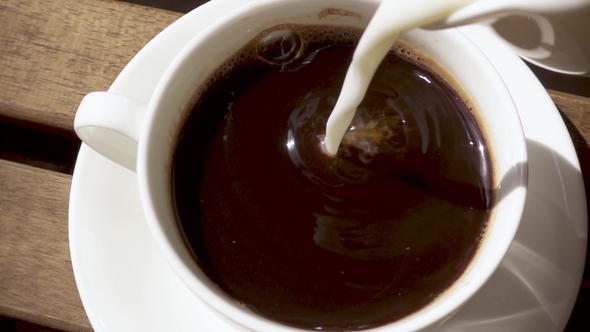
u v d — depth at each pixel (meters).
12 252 0.27
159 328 0.25
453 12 0.22
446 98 0.27
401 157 0.27
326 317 0.24
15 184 0.28
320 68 0.28
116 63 0.30
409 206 0.26
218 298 0.22
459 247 0.25
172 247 0.23
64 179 0.28
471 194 0.26
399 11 0.23
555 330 0.25
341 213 0.26
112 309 0.25
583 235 0.26
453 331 0.25
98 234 0.26
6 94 0.30
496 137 0.25
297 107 0.27
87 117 0.24
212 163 0.26
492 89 0.25
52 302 0.27
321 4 0.26
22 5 0.30
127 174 0.27
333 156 0.27
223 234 0.26
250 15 0.26
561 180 0.26
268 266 0.25
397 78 0.27
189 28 0.28
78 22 0.30
